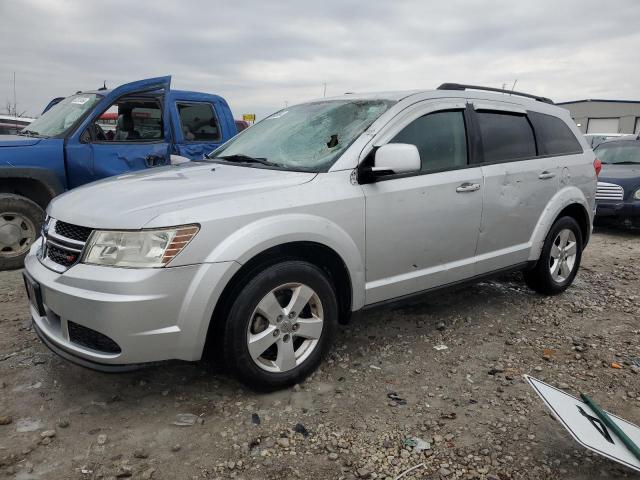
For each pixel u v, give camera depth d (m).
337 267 3.45
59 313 2.88
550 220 4.75
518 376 3.49
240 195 3.04
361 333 4.15
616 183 8.54
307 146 3.74
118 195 3.12
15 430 2.81
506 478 2.50
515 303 4.90
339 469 2.55
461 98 4.20
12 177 5.76
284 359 3.19
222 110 7.38
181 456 2.63
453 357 3.77
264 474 2.51
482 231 4.19
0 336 3.97
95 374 3.42
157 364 2.82
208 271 2.81
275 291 3.13
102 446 2.70
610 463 2.62
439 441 2.77
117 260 2.75
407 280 3.74
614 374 3.52
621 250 7.51
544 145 4.83
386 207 3.52
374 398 3.19
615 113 43.62
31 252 3.43
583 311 4.72
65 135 6.08
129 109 6.54
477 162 4.16
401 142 3.69
